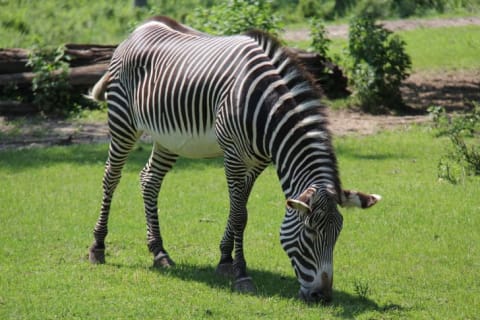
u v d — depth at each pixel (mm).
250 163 13656
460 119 28188
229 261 14664
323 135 12219
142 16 52344
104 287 13859
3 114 31422
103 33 49125
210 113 13812
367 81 32812
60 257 15773
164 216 18750
